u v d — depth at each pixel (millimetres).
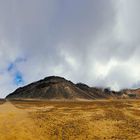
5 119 52562
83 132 47312
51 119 54844
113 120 55906
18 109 75250
